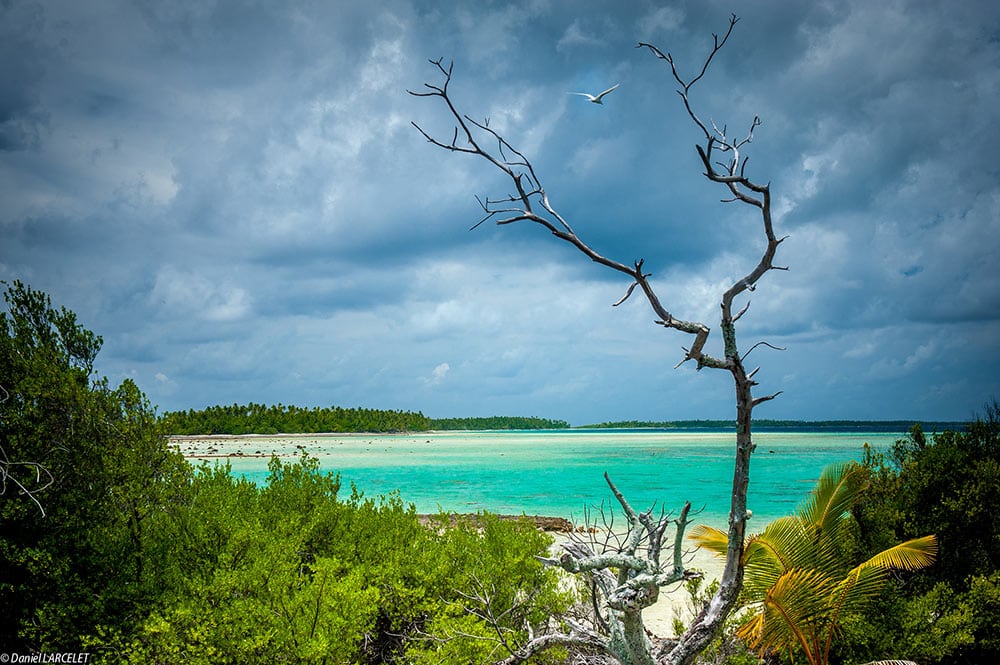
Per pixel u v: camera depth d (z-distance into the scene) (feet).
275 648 25.39
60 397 32.14
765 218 18.13
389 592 30.99
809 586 30.35
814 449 359.05
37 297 36.04
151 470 33.88
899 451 46.01
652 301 18.02
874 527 39.14
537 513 113.50
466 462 275.39
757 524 104.06
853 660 33.40
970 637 33.58
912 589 39.73
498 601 30.99
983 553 40.40
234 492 39.68
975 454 43.09
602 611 31.58
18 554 29.12
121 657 26.86
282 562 29.76
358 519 37.42
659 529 20.72
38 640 29.40
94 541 31.12
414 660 27.81
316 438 596.70
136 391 34.78
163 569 31.45
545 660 27.89
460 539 36.29
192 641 26.07
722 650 32.32
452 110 18.25
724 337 18.72
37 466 30.04
